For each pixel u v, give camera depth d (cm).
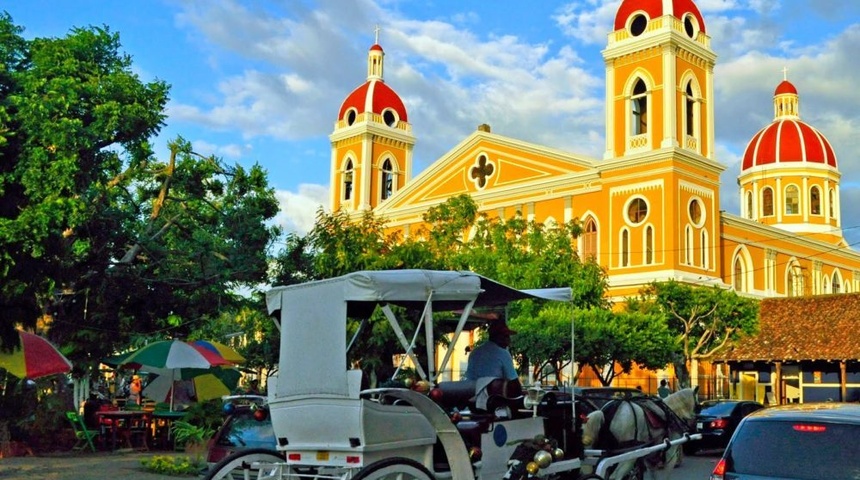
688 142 4769
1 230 1688
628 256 4691
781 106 7338
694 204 4753
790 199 6944
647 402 1299
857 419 752
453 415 887
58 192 1819
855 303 3681
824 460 734
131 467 1719
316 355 832
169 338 2788
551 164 5181
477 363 1030
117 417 2147
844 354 3322
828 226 6875
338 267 2322
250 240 2594
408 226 5816
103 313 2539
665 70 4647
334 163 6544
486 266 3319
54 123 1827
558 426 1058
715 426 2325
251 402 1305
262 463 873
